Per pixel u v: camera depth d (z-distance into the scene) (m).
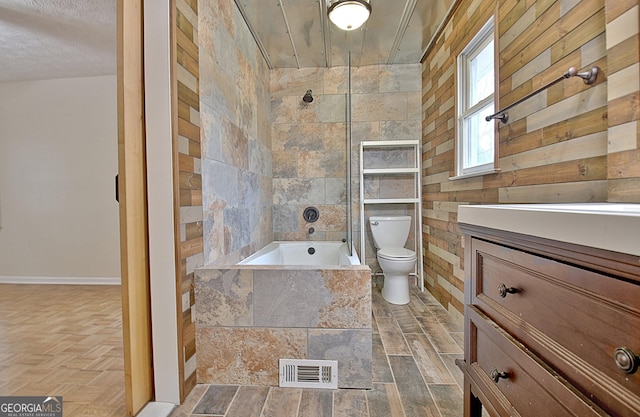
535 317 0.65
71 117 3.33
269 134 3.11
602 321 0.49
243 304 1.49
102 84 3.29
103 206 3.34
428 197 2.91
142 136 1.32
